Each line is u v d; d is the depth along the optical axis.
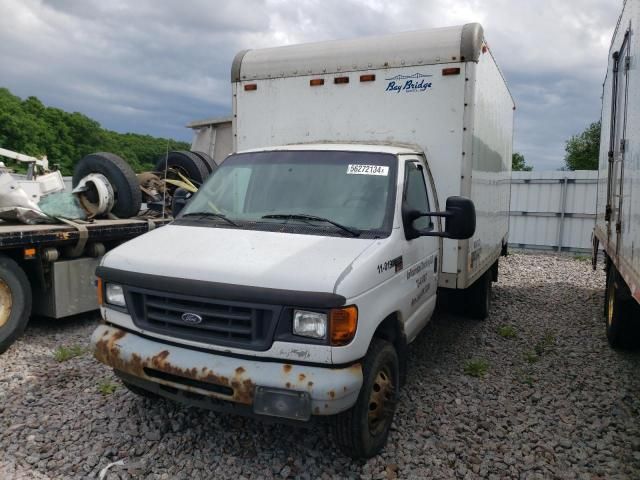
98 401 4.55
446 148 5.27
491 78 6.17
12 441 3.91
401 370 4.22
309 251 3.54
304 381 3.12
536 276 11.46
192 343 3.40
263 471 3.62
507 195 9.15
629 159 4.57
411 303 4.28
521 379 5.35
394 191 4.18
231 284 3.27
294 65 5.87
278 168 4.57
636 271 3.84
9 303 5.78
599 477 3.66
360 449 3.58
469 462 3.79
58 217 6.77
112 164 7.49
